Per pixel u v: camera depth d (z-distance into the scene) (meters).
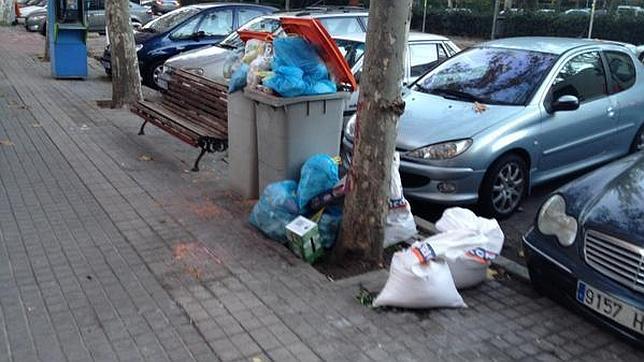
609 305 3.70
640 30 27.28
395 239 5.06
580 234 3.95
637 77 7.65
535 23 30.52
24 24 28.55
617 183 4.19
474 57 7.30
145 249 4.88
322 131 5.59
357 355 3.61
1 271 4.45
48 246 4.89
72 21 13.40
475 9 34.69
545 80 6.54
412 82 7.39
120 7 10.19
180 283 4.36
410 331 3.88
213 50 10.67
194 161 7.35
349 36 9.05
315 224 4.75
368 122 4.42
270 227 5.09
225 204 5.92
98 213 5.61
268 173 5.70
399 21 4.18
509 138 5.98
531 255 4.28
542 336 3.90
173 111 7.82
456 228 4.53
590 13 28.48
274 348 3.64
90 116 9.68
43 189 6.20
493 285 4.57
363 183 4.53
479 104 6.36
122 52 10.28
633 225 3.72
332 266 4.70
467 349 3.72
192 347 3.62
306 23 5.32
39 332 3.71
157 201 5.96
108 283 4.33
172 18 13.59
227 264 4.67
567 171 6.79
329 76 5.59
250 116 5.79
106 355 3.51
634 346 3.76
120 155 7.49
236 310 4.04
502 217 6.17
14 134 8.37
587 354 3.73
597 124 6.94
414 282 4.02
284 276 4.51
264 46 5.82
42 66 15.61
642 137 7.70
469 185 5.79
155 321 3.87
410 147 5.88
